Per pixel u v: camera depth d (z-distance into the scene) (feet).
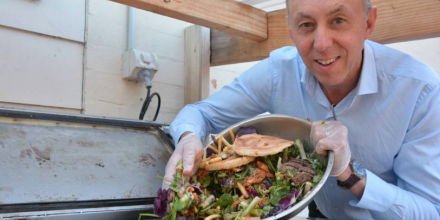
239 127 4.52
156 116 7.30
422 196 4.41
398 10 5.83
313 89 4.93
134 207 4.11
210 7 6.08
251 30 6.77
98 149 4.67
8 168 3.83
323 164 3.98
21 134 4.32
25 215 3.41
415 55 14.42
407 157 4.51
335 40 3.86
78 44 6.66
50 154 4.24
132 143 5.11
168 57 7.93
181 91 8.14
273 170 3.97
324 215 5.69
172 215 3.51
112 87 7.06
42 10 6.21
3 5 5.81
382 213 4.38
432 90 4.39
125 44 7.26
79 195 3.95
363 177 4.14
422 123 4.43
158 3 5.41
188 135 4.45
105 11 7.00
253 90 5.60
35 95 6.13
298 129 4.42
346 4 3.74
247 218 3.43
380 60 4.64
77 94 6.62
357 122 4.74
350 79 4.60
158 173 4.85
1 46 5.82
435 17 5.57
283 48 5.69
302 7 3.84
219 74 9.30
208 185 4.02
